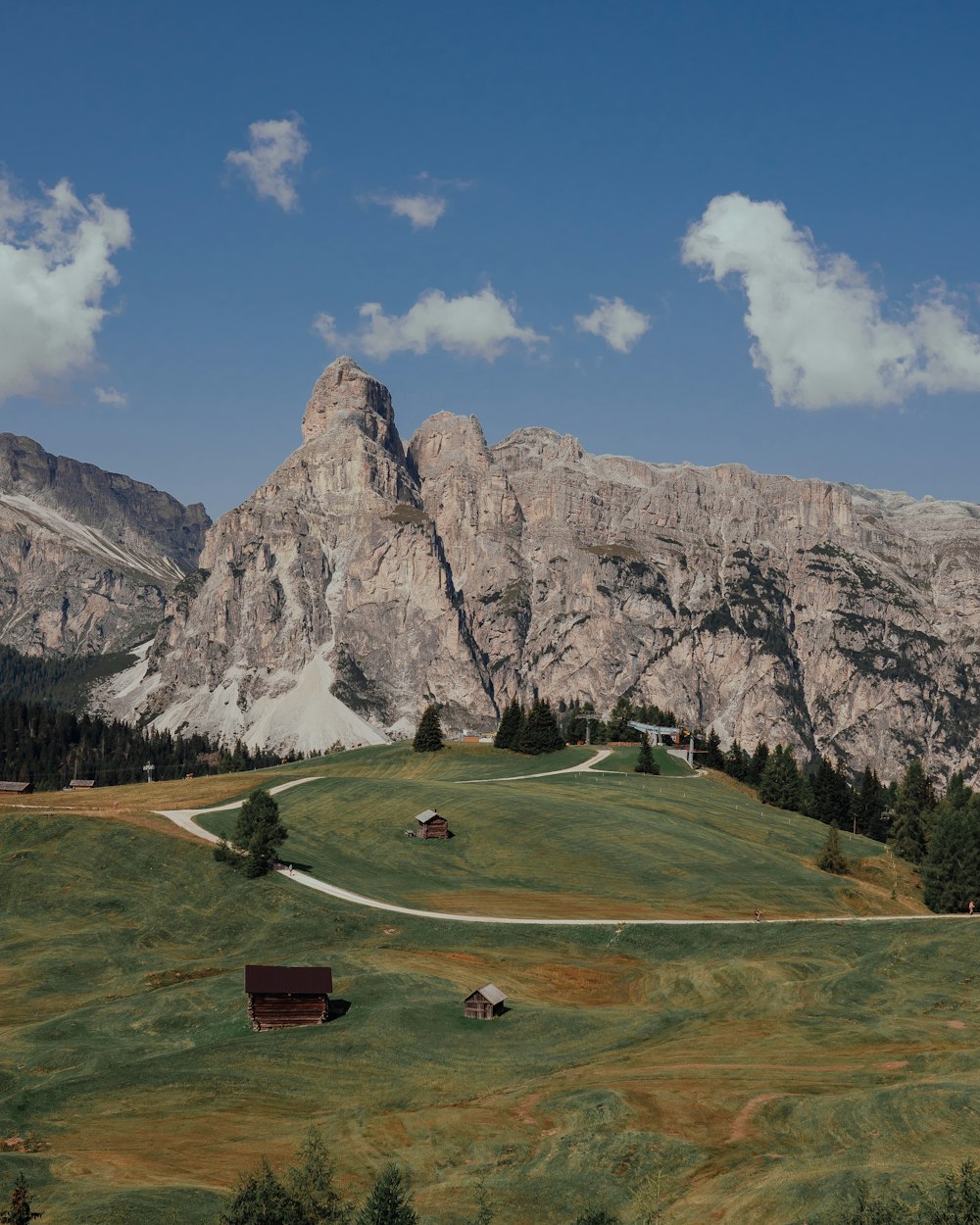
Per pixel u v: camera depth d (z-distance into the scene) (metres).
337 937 133.62
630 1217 61.16
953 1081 72.31
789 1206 58.97
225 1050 93.81
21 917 146.50
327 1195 60.66
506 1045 94.25
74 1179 69.94
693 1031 94.25
